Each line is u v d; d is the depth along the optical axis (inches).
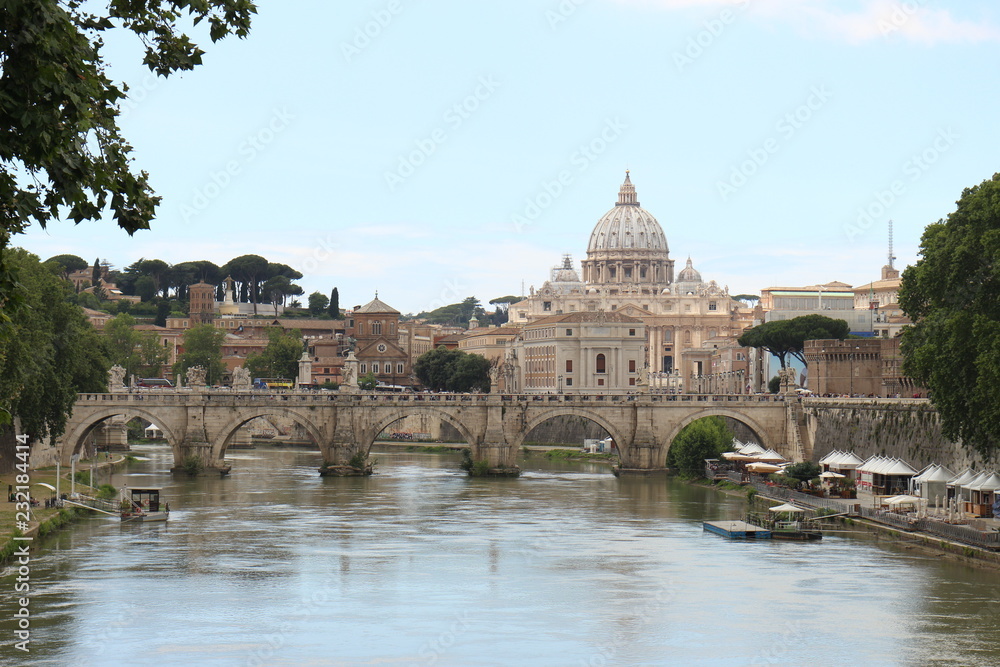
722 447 7829.7
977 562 4530.0
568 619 3710.6
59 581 4165.8
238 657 3277.6
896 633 3535.9
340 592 4067.4
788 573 4384.8
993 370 4389.8
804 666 3230.8
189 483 7470.5
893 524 5231.3
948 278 4997.5
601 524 5684.1
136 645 3373.5
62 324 6806.1
